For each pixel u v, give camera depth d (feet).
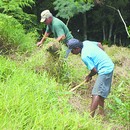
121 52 31.60
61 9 37.91
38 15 42.93
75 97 21.54
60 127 16.14
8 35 27.02
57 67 23.52
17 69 22.03
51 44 23.39
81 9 37.86
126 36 44.75
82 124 16.97
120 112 21.08
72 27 45.44
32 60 24.04
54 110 17.47
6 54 26.00
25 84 19.97
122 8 43.06
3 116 16.10
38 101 18.16
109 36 43.29
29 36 29.30
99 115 20.38
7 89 18.53
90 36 45.78
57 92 20.54
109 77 20.63
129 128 20.22
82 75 24.68
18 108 16.84
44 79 21.62
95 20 43.75
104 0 41.81
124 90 23.82
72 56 28.17
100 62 20.44
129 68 27.91
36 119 16.10
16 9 29.30
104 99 21.71
